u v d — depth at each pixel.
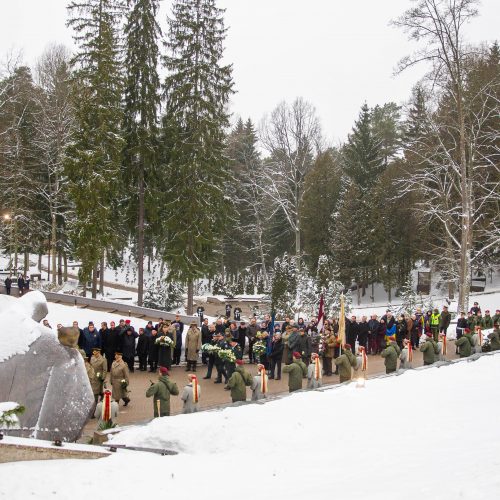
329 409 13.82
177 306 45.88
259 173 60.06
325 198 54.53
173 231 36.41
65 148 34.50
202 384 19.97
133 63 36.12
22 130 45.59
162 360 21.20
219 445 10.98
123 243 42.56
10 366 9.86
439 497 6.00
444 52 31.80
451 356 25.47
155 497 7.38
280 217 61.16
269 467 9.35
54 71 47.69
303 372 17.33
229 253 62.91
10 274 43.56
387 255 50.16
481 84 39.47
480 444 9.74
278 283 36.22
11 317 10.23
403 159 51.22
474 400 14.83
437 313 28.33
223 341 20.09
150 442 11.13
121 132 35.59
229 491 7.71
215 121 36.50
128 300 48.31
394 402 14.73
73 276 60.00
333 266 49.94
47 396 9.98
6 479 7.46
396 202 49.31
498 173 38.31
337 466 9.22
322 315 23.72
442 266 45.50
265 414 12.86
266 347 21.77
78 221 33.72
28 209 43.97
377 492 6.75
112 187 34.12
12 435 9.55
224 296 50.97
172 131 36.12
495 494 5.75
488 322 30.22
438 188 43.94
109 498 7.27
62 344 10.48
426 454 9.40
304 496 6.98
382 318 26.92
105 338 21.08
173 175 36.19
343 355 18.89
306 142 52.59
